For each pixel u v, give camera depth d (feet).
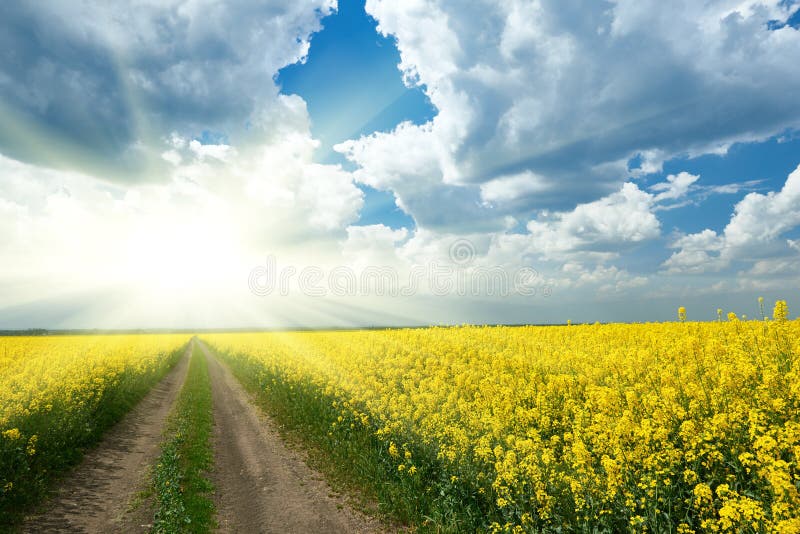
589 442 28.60
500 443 31.73
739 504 16.56
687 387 28.99
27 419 41.04
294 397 62.80
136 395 71.00
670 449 22.59
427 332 100.01
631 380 38.32
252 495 32.17
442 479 29.50
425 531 25.23
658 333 59.52
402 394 50.08
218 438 48.32
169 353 150.41
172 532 24.81
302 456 41.14
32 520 27.17
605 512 21.26
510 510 24.45
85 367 71.72
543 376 48.91
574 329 83.35
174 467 35.68
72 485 33.22
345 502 30.53
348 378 62.80
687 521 19.70
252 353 125.70
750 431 20.51
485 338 83.35
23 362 83.15
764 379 26.55
